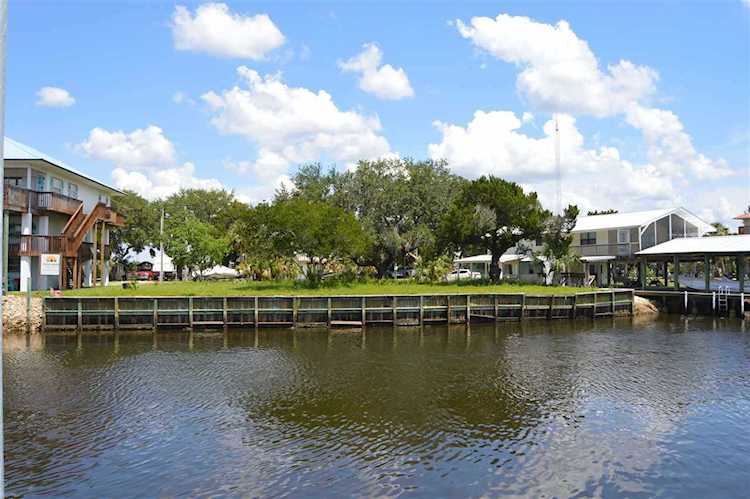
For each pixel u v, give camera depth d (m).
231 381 19.28
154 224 74.19
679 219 53.28
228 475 11.27
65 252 37.81
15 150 37.22
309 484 10.84
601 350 25.78
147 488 10.66
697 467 11.73
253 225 45.84
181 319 31.72
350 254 45.06
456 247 50.00
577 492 10.54
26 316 30.27
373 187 61.72
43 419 14.91
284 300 32.72
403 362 22.75
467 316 35.41
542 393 17.69
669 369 21.41
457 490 10.58
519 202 47.31
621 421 14.77
